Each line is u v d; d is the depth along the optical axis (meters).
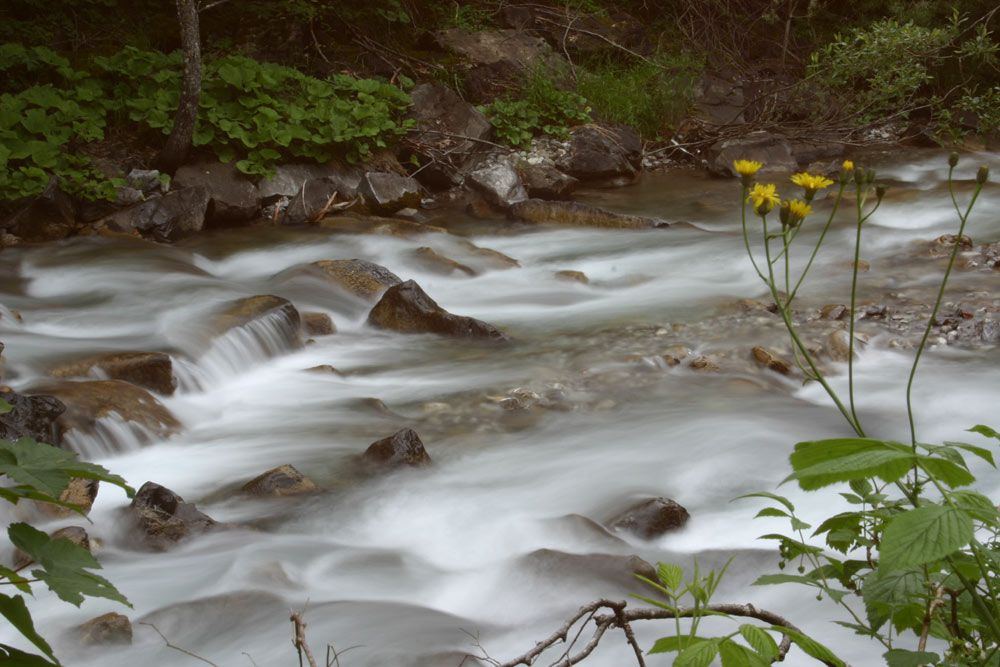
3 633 3.65
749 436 5.63
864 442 1.55
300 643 1.93
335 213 11.31
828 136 15.23
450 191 12.70
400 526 4.73
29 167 10.30
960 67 15.31
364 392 6.59
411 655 3.44
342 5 14.44
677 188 13.40
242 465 5.41
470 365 7.05
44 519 4.57
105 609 3.88
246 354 7.09
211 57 13.06
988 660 1.96
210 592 4.00
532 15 16.62
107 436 5.48
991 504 1.54
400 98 12.65
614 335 7.61
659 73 15.50
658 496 4.90
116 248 9.64
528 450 5.56
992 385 6.38
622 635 3.67
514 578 4.14
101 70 12.15
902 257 9.48
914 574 2.10
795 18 17.58
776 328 7.48
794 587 3.92
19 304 8.14
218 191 10.97
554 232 11.24
